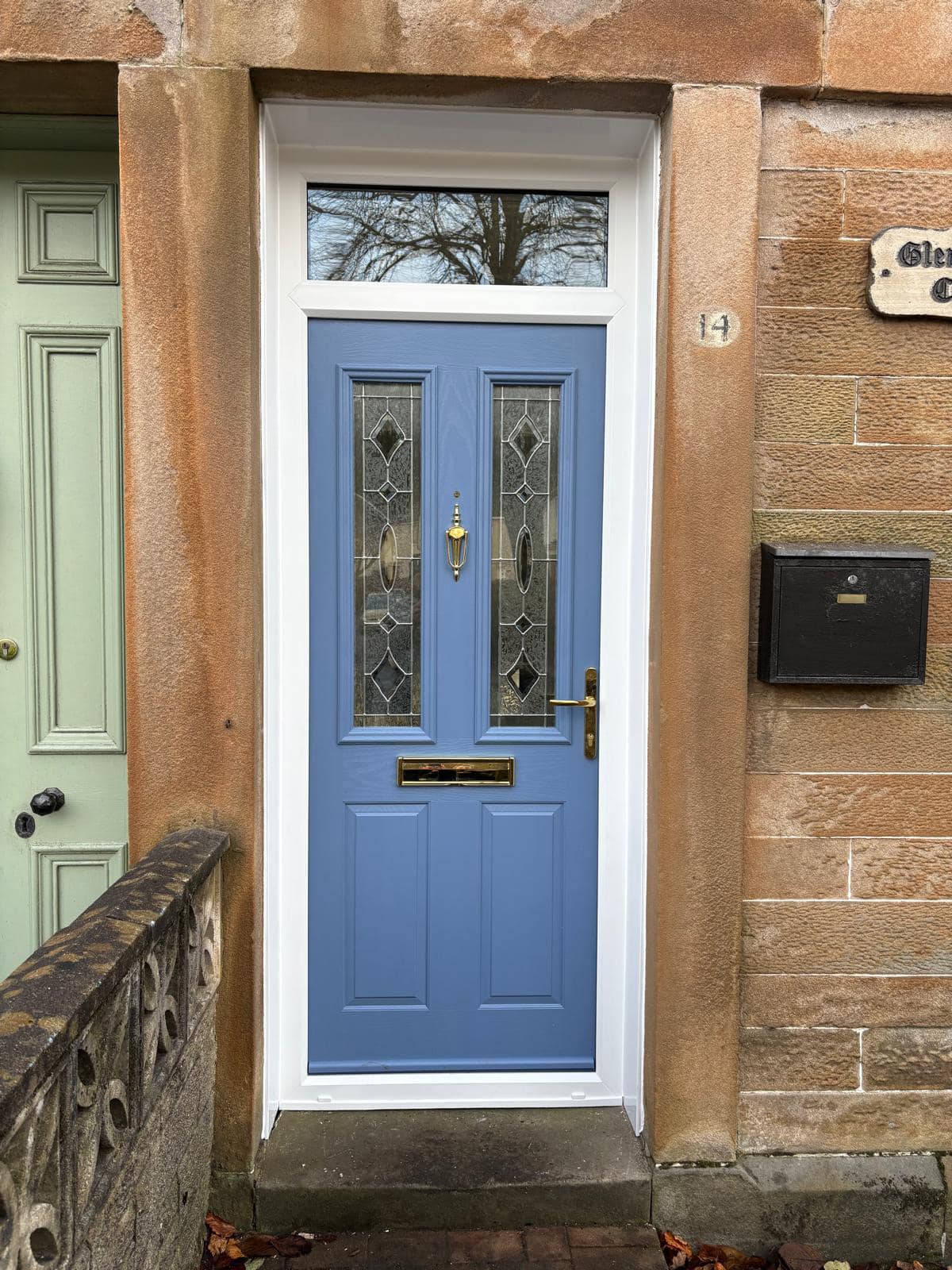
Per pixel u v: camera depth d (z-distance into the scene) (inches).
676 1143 91.2
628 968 99.0
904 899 93.1
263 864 90.0
